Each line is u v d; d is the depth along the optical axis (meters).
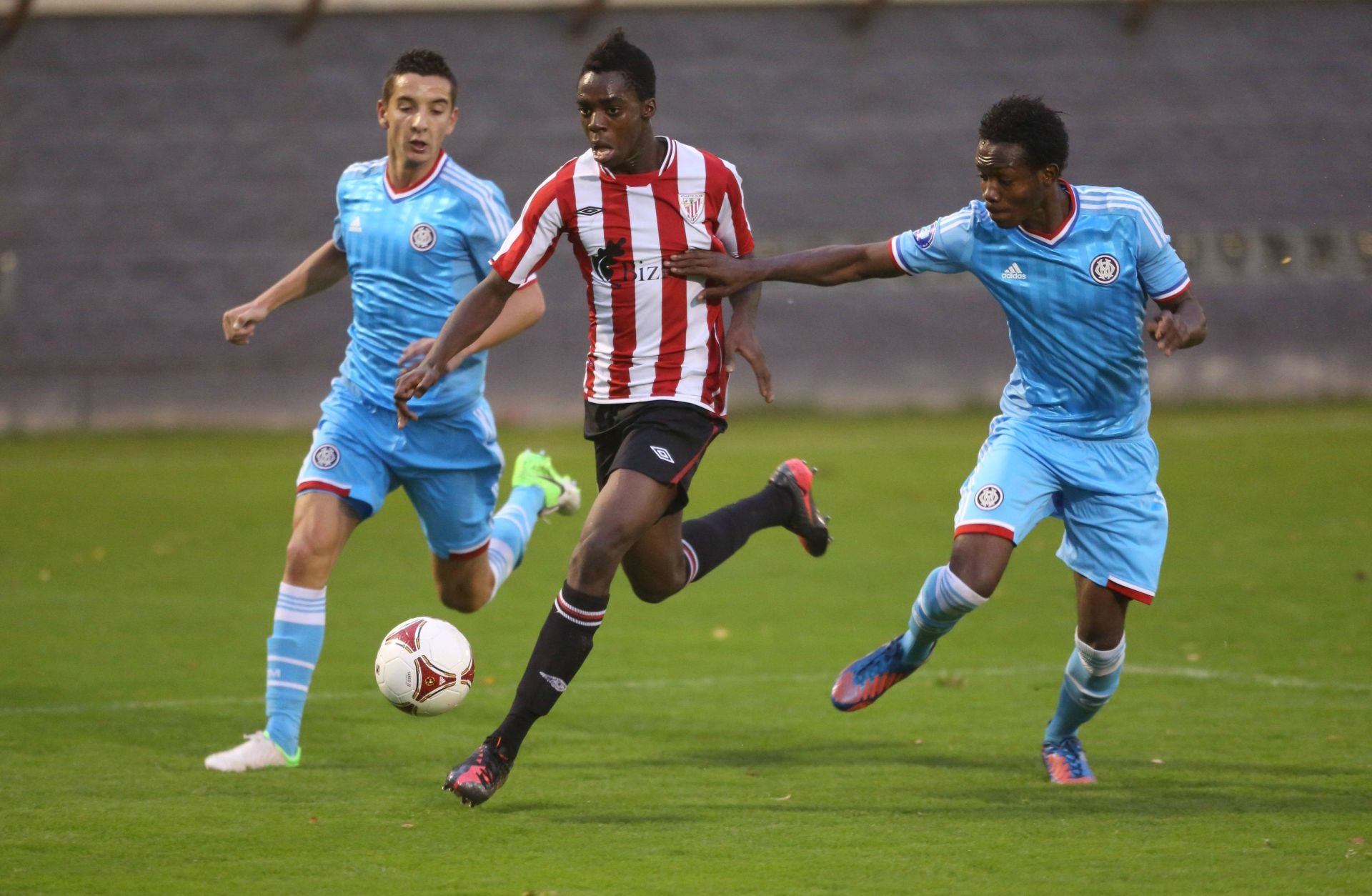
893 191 94.00
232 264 88.12
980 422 82.25
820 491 53.75
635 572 19.38
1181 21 94.00
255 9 87.69
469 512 22.23
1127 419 18.22
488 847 15.46
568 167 18.03
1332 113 94.69
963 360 93.00
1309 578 35.53
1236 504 48.66
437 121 20.83
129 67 87.25
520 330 20.69
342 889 13.91
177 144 87.69
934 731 21.94
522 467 25.75
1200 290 93.25
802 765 19.75
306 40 88.62
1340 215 94.62
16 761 19.83
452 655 17.89
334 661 27.84
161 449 72.75
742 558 41.03
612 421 18.36
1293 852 15.12
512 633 31.03
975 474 18.39
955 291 92.88
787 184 93.25
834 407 91.69
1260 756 19.92
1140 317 17.86
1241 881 14.04
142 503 51.91
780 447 69.19
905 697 24.42
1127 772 19.08
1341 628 29.67
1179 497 50.31
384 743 21.19
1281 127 94.50
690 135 92.38
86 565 39.41
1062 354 17.98
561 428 82.62
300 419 87.88
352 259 21.33
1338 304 93.75
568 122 91.19
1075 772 18.70
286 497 53.78
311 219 88.88
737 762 19.95
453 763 19.84
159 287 87.56
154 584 36.62
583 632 17.02
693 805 17.42
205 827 16.25
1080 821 16.55
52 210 86.75
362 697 24.61
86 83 86.88
